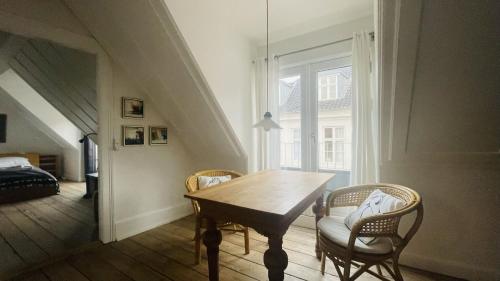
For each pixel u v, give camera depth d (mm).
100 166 2416
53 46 2416
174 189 3213
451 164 1866
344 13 2455
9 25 1773
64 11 2082
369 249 1370
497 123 1564
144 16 1943
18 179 4113
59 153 6309
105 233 2451
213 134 2941
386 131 1946
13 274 1917
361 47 2361
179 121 2992
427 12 1308
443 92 1576
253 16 2514
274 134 2982
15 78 4824
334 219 1815
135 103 2670
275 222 1240
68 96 3242
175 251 2303
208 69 2371
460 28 1309
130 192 2676
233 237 2588
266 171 2502
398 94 1676
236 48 2787
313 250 2281
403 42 1447
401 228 2029
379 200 1567
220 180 2424
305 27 2725
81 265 2062
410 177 2016
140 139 2748
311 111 2881
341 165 2744
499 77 1396
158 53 2211
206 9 2314
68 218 3287
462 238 1858
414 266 2002
